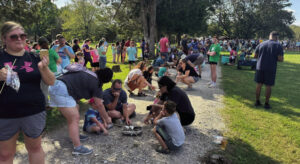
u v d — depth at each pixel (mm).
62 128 4383
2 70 1910
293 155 3691
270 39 5785
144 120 4551
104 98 4457
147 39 18625
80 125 4539
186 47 8680
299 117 5363
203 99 6609
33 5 13898
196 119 5074
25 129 2203
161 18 24688
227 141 4051
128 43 15023
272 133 4465
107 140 3928
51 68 4875
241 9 45812
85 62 10148
